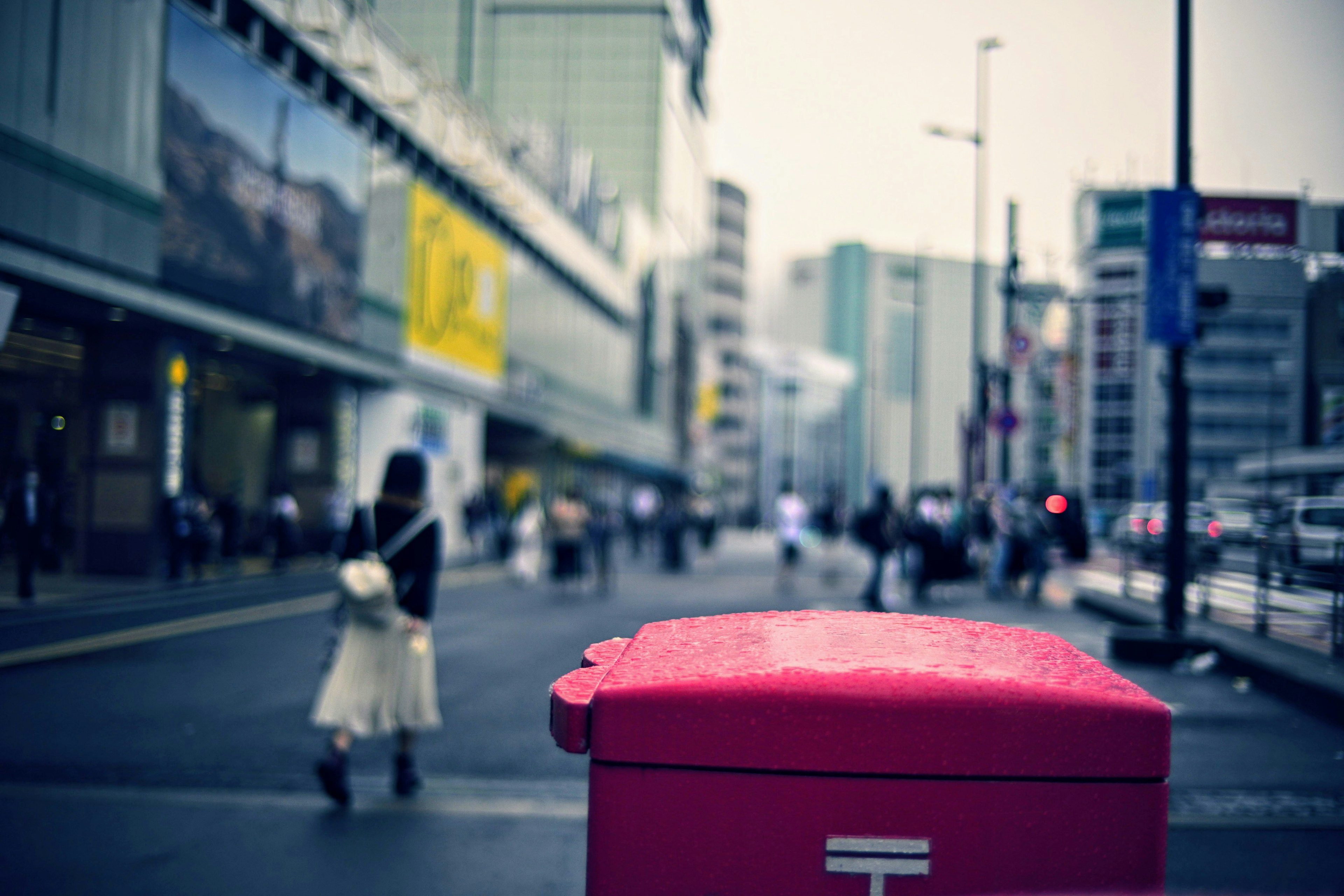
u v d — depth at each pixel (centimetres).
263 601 1539
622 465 6131
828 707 123
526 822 484
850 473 18100
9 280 1464
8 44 1415
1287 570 1004
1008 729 123
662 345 6988
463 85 3447
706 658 141
